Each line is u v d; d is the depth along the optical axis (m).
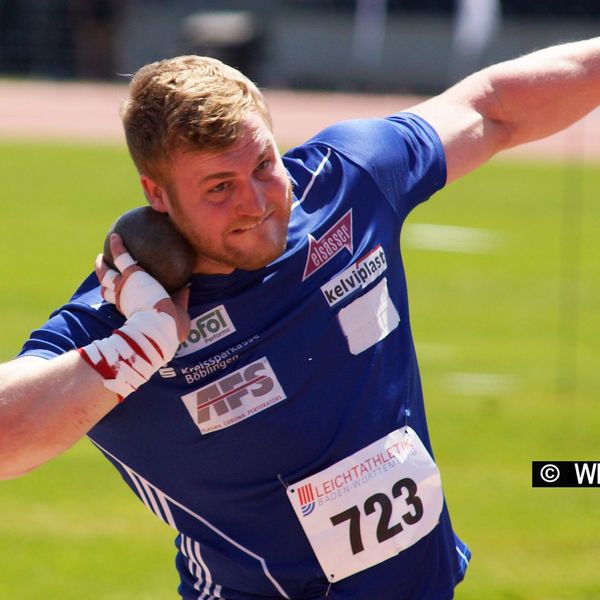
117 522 19.30
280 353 8.59
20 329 33.06
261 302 8.54
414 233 53.06
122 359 7.91
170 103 7.71
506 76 10.27
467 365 29.92
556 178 74.75
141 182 8.30
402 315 9.44
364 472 8.79
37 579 16.58
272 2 146.50
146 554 17.83
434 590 9.16
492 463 21.91
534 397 26.83
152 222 8.32
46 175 71.12
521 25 135.38
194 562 9.19
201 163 7.77
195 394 8.48
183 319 8.26
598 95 10.48
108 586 16.47
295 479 8.69
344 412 8.77
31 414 7.77
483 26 133.75
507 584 16.31
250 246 8.09
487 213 59.69
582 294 39.97
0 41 155.12
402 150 9.66
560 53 10.45
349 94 137.00
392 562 8.93
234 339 8.52
